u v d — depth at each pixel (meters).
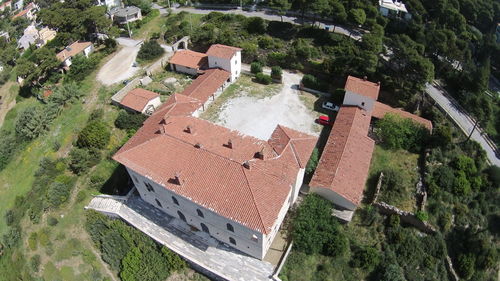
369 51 64.25
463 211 48.69
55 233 49.03
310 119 61.81
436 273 44.16
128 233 47.25
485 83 65.50
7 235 51.56
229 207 37.41
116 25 91.19
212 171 39.91
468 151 57.00
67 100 67.62
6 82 98.56
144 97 63.25
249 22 81.19
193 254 43.62
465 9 104.94
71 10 84.12
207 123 47.88
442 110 63.84
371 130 59.69
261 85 70.81
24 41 121.00
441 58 80.06
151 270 44.00
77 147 58.22
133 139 47.19
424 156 54.22
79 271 46.69
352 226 45.91
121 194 51.84
